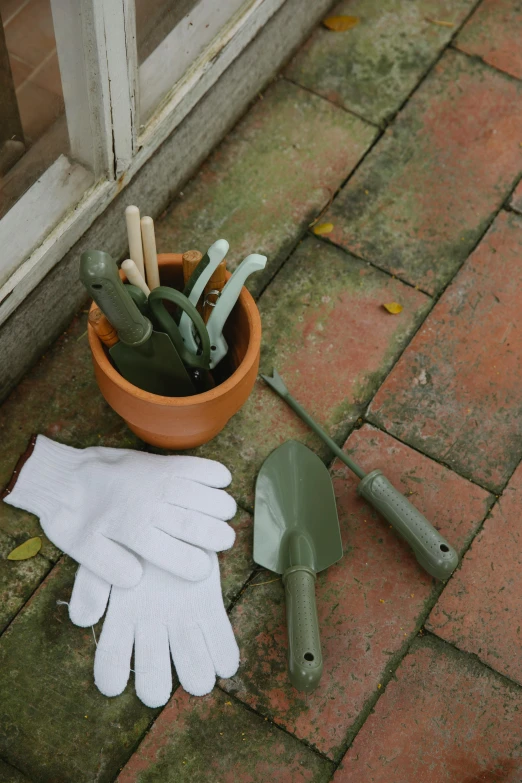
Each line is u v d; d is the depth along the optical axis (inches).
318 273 81.3
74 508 69.8
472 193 85.5
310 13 88.4
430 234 83.5
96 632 67.5
